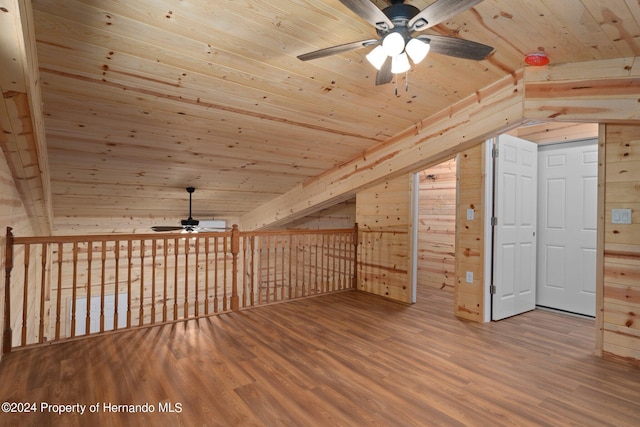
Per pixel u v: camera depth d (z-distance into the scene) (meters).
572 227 4.26
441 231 5.60
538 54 2.86
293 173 5.24
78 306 5.75
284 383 2.45
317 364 2.75
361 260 5.41
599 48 2.71
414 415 2.10
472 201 3.98
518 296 4.18
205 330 3.47
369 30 2.43
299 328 3.58
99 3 1.99
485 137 3.70
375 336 3.38
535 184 4.40
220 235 4.06
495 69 3.20
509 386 2.46
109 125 3.21
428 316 4.06
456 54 2.12
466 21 2.37
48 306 5.45
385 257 4.99
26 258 2.99
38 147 2.84
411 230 4.63
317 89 3.16
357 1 1.64
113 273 5.99
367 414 2.10
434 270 5.69
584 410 2.18
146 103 2.97
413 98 3.56
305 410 2.13
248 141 3.98
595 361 2.88
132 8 2.06
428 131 4.05
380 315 4.07
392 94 3.41
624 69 2.83
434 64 2.99
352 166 4.96
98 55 2.38
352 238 5.48
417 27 1.90
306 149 4.45
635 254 2.83
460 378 2.56
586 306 4.12
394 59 2.08
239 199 6.09
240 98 3.12
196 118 3.33
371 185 4.91
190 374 2.55
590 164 4.12
